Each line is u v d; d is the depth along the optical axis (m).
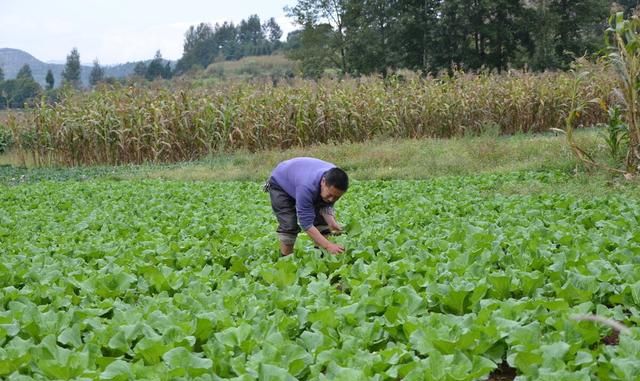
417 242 7.57
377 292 5.36
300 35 56.53
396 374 4.00
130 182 16.81
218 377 3.94
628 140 13.25
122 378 3.99
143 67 95.06
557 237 7.48
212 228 9.25
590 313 4.86
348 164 17.53
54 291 5.94
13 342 4.60
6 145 24.83
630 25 12.59
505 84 24.70
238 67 73.38
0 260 7.63
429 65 50.53
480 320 4.69
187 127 21.62
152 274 6.28
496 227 8.30
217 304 5.38
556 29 49.16
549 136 21.41
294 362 4.14
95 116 21.53
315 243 7.52
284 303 5.29
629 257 6.35
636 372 3.80
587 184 12.37
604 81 18.62
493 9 48.31
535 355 4.09
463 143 18.56
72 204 13.16
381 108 22.44
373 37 51.16
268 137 21.77
